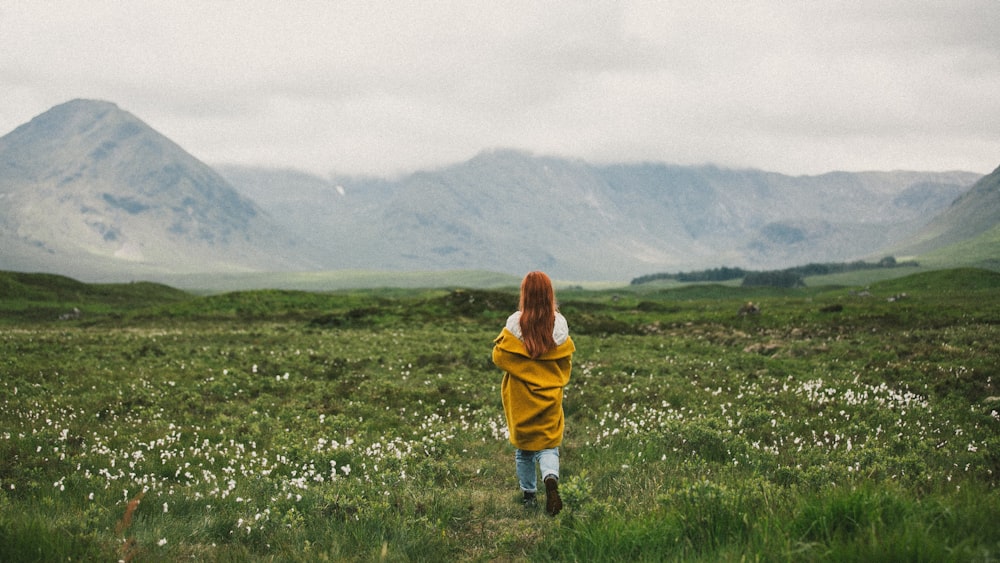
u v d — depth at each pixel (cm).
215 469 1059
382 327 4150
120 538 611
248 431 1354
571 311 5056
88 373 2031
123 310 7381
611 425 1348
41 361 2253
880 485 610
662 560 509
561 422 729
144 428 1352
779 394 1585
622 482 834
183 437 1299
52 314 6294
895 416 1286
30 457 1030
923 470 805
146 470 1024
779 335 3250
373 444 1164
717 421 1152
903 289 8131
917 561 414
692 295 14212
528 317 707
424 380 2064
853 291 8744
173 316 5556
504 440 1245
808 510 525
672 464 934
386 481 888
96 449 1130
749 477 773
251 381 1947
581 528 594
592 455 1066
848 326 3328
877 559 423
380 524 679
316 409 1595
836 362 2164
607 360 2347
